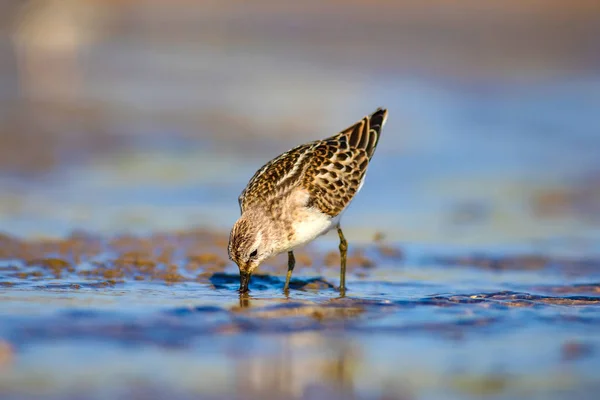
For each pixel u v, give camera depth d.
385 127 22.89
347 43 33.31
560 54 31.20
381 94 26.12
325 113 23.62
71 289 10.46
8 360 7.62
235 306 9.74
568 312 9.66
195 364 7.68
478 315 9.45
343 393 7.16
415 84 27.52
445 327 8.97
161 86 26.47
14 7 35.19
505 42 33.19
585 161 20.14
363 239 14.39
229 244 10.89
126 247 13.09
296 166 11.33
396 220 15.77
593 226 15.52
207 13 39.16
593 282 11.88
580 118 23.91
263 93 25.89
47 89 25.22
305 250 13.50
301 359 7.89
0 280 10.88
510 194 17.64
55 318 8.87
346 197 11.51
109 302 9.70
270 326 8.87
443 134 22.44
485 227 15.39
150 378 7.32
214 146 20.41
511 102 25.59
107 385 7.13
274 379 7.39
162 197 16.62
